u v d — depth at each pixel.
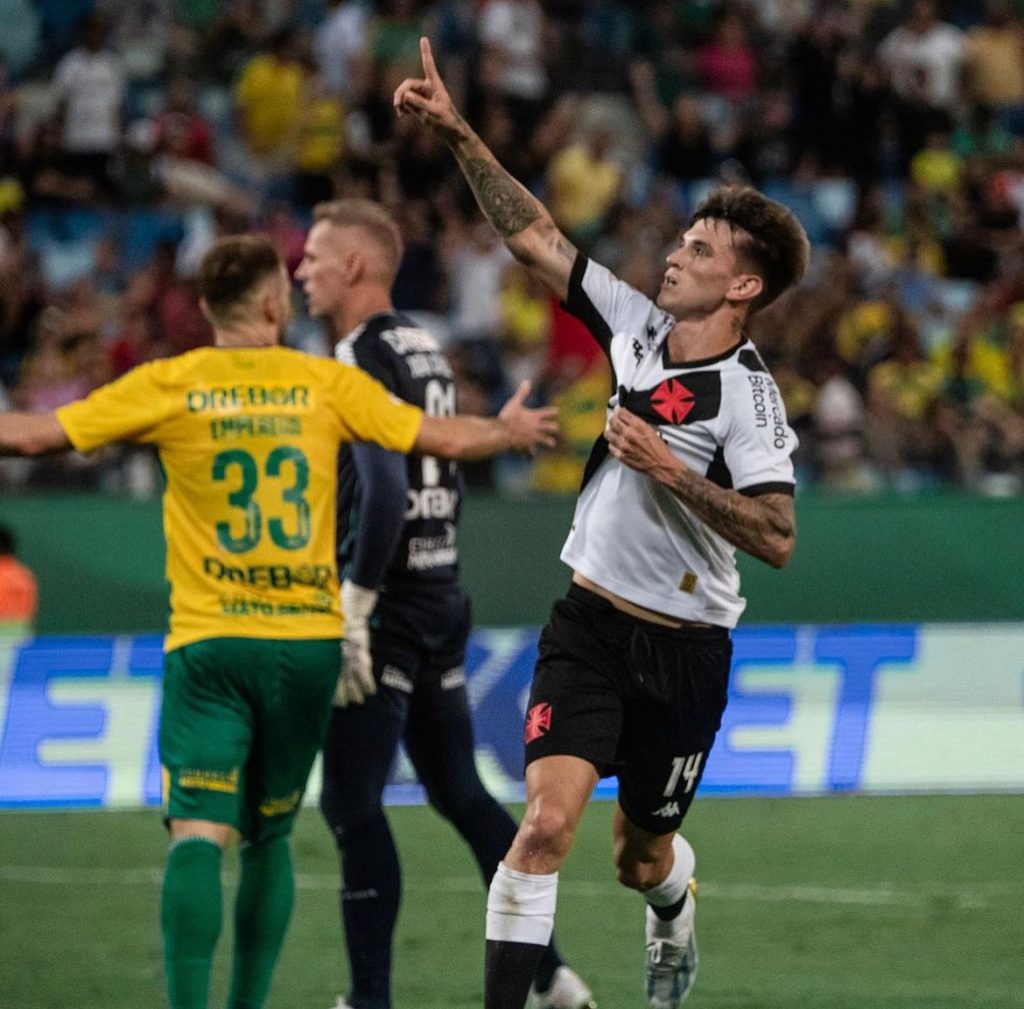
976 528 44.69
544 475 47.84
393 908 20.08
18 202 57.06
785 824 33.22
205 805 17.11
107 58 58.03
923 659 38.31
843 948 24.19
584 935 25.00
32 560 42.25
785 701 37.38
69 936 24.94
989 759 37.75
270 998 21.77
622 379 17.94
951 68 66.81
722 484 17.44
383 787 20.38
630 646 17.61
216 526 17.41
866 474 49.12
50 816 34.31
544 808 17.14
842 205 62.75
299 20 64.94
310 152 59.28
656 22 68.38
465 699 21.41
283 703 17.44
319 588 17.66
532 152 59.41
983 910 26.41
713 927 25.42
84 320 49.44
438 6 63.09
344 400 17.86
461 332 52.62
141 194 57.41
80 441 17.17
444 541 21.02
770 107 63.81
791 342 51.66
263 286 18.14
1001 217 60.84
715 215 17.75
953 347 52.62
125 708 35.94
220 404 17.50
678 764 18.05
